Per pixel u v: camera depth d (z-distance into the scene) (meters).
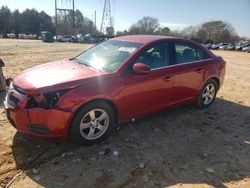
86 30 94.44
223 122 5.81
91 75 4.41
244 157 4.48
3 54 17.94
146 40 5.32
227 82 10.06
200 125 5.57
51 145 4.45
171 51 5.48
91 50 5.65
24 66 12.30
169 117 5.84
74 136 4.25
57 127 4.03
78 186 3.54
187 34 86.88
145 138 4.86
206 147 4.70
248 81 10.52
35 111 3.97
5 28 101.25
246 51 44.28
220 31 87.88
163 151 4.48
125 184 3.63
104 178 3.72
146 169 3.96
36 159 4.07
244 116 6.24
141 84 4.82
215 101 7.23
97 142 4.54
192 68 5.75
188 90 5.80
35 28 106.06
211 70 6.23
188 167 4.08
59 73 4.51
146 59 5.02
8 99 4.32
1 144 4.43
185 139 4.93
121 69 4.64
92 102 4.27
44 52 21.95
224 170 4.07
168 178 3.80
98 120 4.44
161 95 5.24
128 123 5.42
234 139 5.07
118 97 4.53
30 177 3.68
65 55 19.61
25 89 4.06
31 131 4.09
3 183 3.54
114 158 4.18
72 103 4.05
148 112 5.17
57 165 3.95
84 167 3.93
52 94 4.01
